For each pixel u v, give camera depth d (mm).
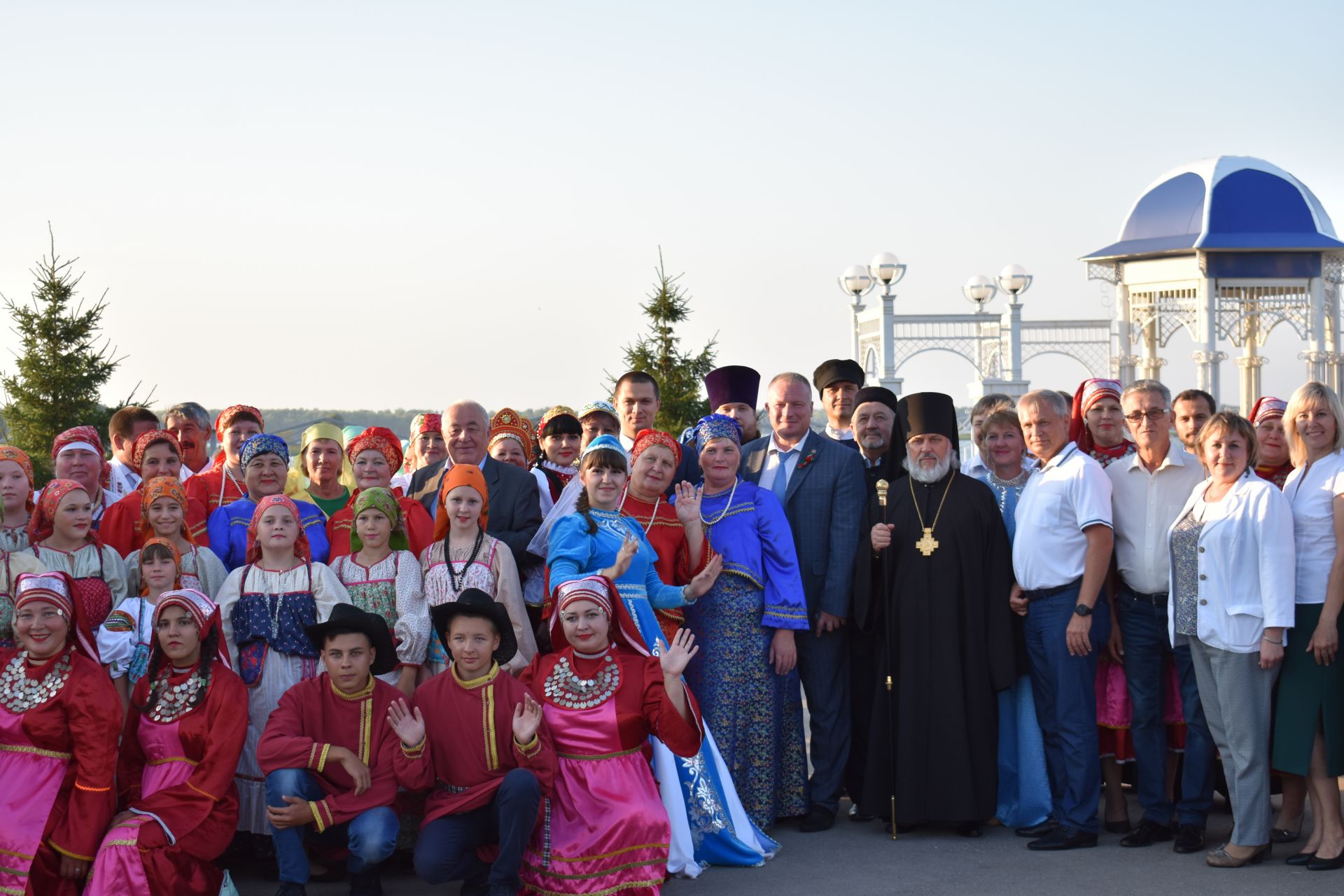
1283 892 5984
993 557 7137
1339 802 6383
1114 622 7152
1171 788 7266
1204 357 28578
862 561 7312
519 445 7973
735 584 7090
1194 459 6938
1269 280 28391
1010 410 7621
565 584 6098
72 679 5820
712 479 7281
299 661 6395
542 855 5828
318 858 6363
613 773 5891
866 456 7953
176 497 6590
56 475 7363
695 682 7062
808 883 6258
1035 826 7055
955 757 6930
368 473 7262
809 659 7395
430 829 5828
